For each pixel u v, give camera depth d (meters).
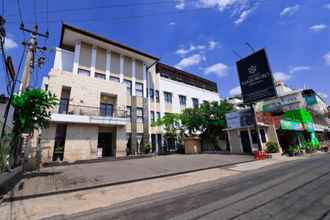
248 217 4.26
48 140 16.11
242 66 20.98
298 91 29.89
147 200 6.18
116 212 5.14
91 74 22.83
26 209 5.52
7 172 8.09
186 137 26.34
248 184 7.61
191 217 4.43
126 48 25.50
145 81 27.61
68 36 22.36
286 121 22.80
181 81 34.84
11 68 8.27
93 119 18.14
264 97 18.69
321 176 8.12
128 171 11.55
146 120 25.83
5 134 8.38
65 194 7.16
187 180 9.30
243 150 21.02
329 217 4.07
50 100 10.52
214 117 25.97
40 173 11.14
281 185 7.04
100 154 18.53
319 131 31.66
